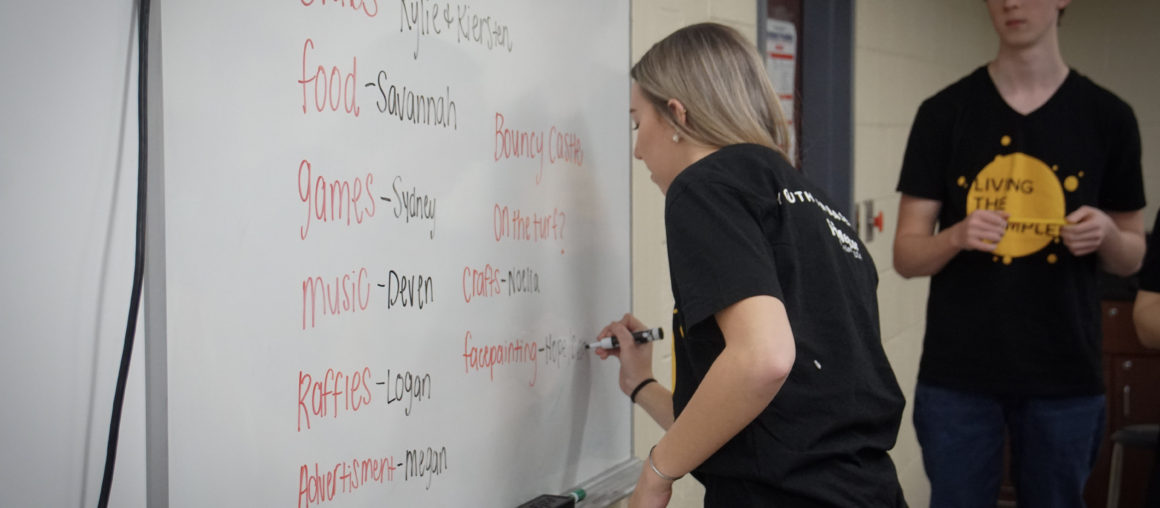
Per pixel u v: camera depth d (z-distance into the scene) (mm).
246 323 880
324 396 961
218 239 853
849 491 1031
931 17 3365
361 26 983
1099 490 3383
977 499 1949
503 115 1204
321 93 943
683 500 1863
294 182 919
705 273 963
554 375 1338
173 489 829
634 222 1632
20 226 760
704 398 961
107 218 813
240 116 866
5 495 761
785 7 2635
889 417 1104
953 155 1915
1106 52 4062
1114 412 3322
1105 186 1868
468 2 1131
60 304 787
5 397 758
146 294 829
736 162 1058
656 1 1680
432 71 1079
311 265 940
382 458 1034
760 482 1036
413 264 1065
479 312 1177
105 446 823
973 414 1905
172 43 810
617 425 1521
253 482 895
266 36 887
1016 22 1786
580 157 1384
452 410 1137
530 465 1289
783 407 1024
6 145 749
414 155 1060
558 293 1342
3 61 743
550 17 1297
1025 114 1847
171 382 821
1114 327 3305
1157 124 3973
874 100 2924
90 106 796
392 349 1041
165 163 808
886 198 3092
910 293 3322
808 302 1050
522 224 1254
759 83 1162
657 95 1174
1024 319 1840
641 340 1366
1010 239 1842
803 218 1068
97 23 796
